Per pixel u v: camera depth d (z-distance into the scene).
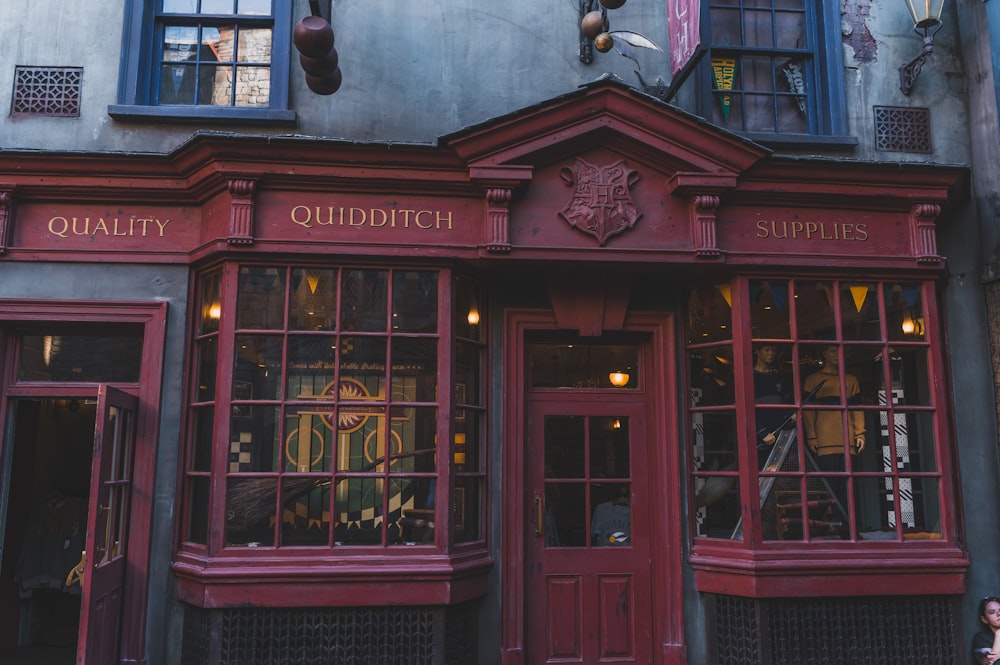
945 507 5.19
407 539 4.86
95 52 5.36
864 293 5.42
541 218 5.03
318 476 4.83
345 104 5.41
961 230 5.69
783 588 4.90
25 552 6.04
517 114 4.84
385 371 4.98
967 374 5.52
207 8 5.58
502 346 5.29
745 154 5.04
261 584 4.61
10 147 5.18
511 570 5.09
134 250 5.08
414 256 4.97
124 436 4.85
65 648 6.07
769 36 6.08
